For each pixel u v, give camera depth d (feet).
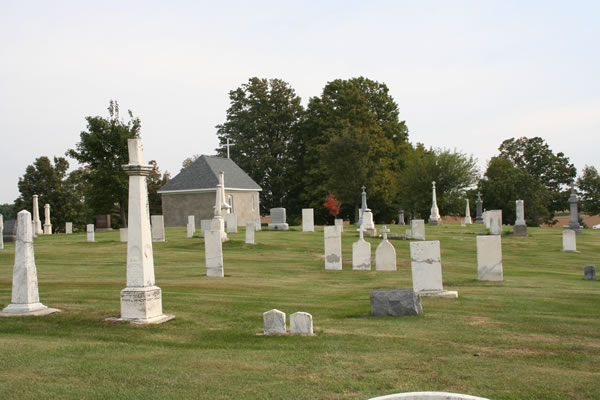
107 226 194.29
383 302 41.93
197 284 58.44
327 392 24.76
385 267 76.38
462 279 64.59
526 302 47.26
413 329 37.09
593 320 39.86
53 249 102.83
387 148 255.91
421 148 274.57
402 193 245.86
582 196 293.64
